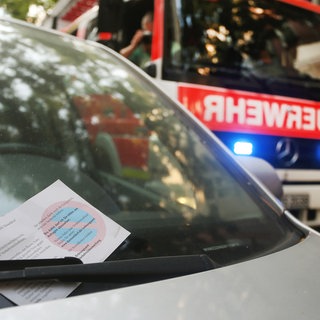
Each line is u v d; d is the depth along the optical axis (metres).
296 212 4.43
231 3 4.62
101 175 1.81
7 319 1.09
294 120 4.48
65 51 2.23
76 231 1.49
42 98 1.94
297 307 1.29
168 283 1.29
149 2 4.48
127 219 1.63
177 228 1.65
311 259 1.56
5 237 1.39
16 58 2.03
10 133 1.77
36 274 1.24
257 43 4.61
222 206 1.83
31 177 1.65
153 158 1.97
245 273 1.40
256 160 2.40
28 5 12.00
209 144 2.11
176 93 4.02
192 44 4.27
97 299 1.18
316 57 4.92
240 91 4.29
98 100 2.08
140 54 4.52
